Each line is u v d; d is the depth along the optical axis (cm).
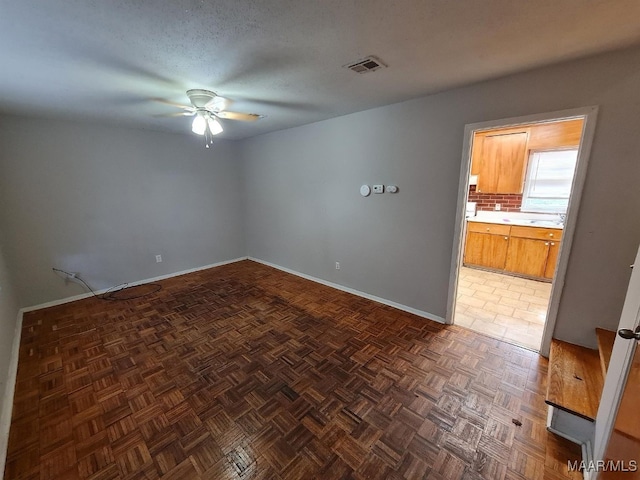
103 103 259
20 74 190
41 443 160
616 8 125
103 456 153
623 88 175
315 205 393
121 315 315
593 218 196
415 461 148
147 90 226
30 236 323
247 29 140
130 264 404
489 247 436
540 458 149
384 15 130
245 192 510
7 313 252
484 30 145
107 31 139
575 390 169
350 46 160
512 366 220
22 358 237
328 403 187
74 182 346
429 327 281
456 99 241
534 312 310
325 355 238
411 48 164
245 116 270
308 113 316
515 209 441
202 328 285
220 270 478
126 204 390
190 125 361
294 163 407
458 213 259
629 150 178
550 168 406
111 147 369
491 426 168
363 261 351
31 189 319
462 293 361
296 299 354
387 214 314
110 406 187
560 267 212
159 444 159
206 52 163
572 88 189
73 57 166
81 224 357
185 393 198
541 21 137
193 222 464
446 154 257
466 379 207
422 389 198
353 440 160
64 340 265
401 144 286
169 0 115
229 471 144
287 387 203
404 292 316
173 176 431
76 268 359
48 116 307
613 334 197
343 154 342
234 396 195
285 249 462
